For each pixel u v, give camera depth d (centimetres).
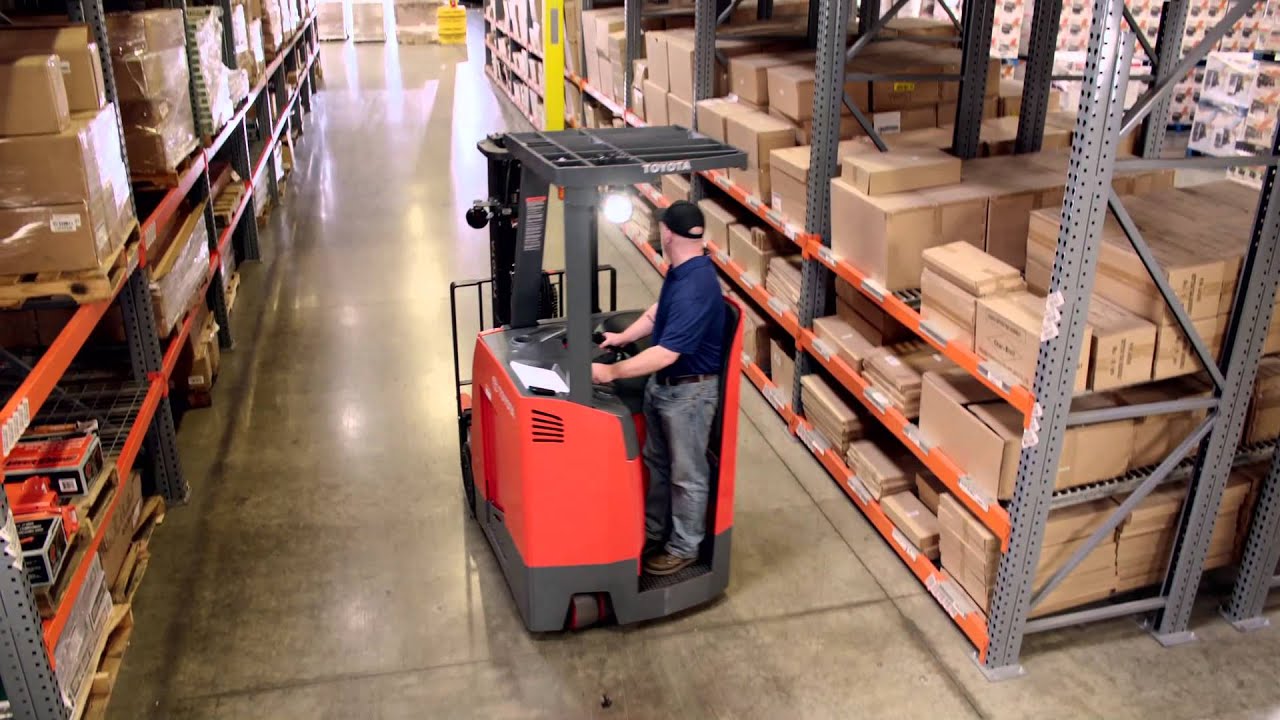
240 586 427
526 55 1255
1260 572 392
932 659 387
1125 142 571
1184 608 392
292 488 501
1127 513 362
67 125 317
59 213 313
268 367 631
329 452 535
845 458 490
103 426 409
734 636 400
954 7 1122
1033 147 512
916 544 430
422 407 586
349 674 378
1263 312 341
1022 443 340
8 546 250
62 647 297
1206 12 1120
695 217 361
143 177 463
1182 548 379
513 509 386
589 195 329
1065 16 1109
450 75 1673
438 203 973
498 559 430
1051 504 351
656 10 835
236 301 733
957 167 442
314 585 429
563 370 382
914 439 412
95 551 335
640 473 375
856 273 447
